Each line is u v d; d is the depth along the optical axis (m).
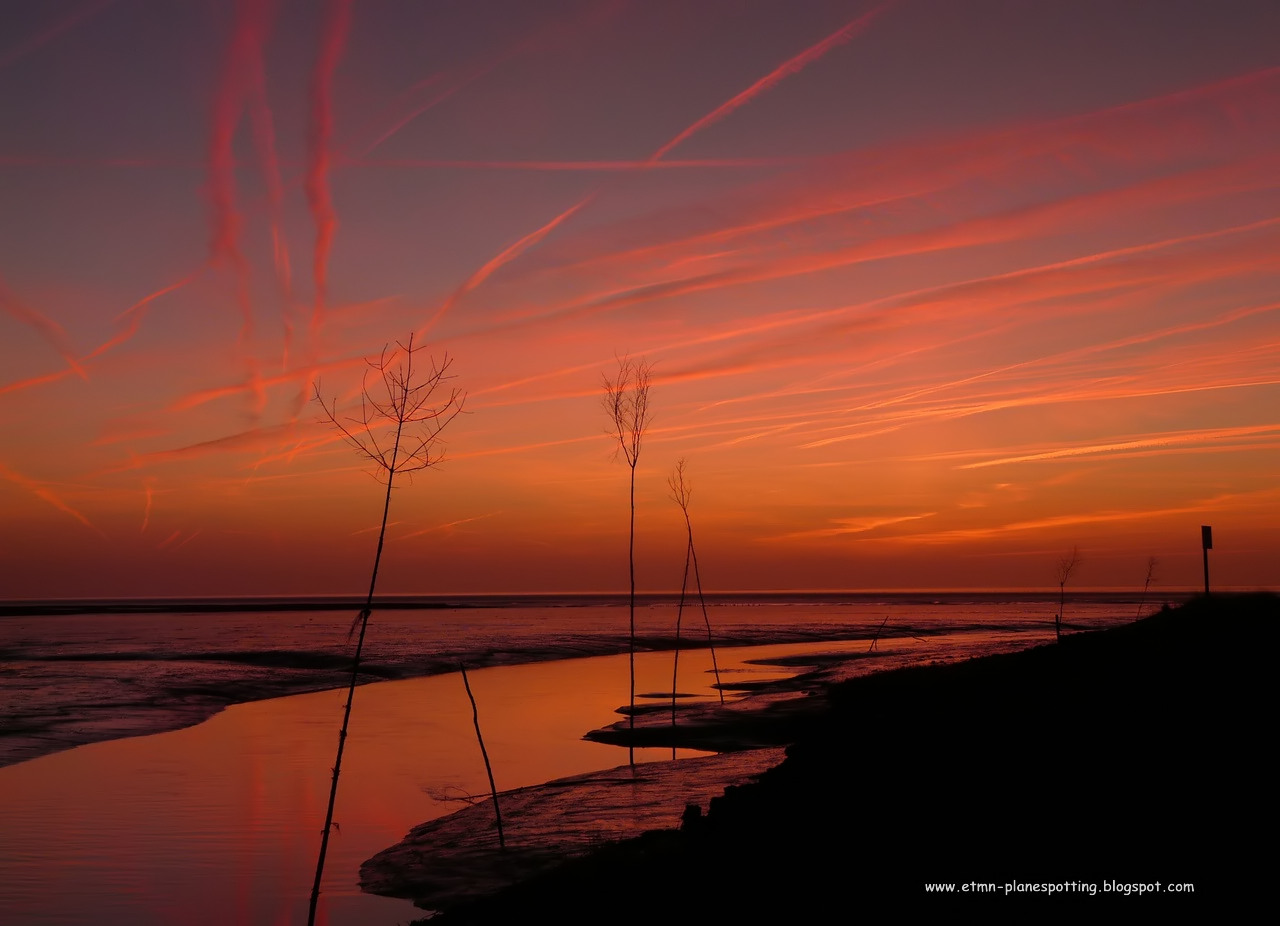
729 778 22.73
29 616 167.00
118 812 20.66
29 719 34.41
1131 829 11.30
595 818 18.97
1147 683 18.97
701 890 11.17
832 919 9.86
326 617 158.62
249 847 17.75
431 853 16.95
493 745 30.11
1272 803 11.52
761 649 81.88
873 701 30.64
